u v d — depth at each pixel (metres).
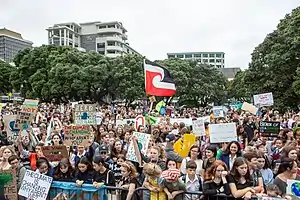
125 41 127.56
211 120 17.22
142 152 8.61
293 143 8.47
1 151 7.39
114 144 9.10
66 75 51.34
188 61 66.94
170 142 9.79
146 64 12.89
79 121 10.95
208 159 7.31
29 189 6.92
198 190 6.80
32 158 8.59
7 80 73.06
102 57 55.59
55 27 119.56
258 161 6.75
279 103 35.38
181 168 7.86
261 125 11.92
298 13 35.38
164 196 6.29
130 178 6.81
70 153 9.32
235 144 7.73
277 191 5.60
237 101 78.31
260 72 37.16
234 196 5.77
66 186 7.02
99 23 121.75
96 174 7.14
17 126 11.04
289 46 35.12
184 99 65.31
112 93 55.56
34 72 58.00
